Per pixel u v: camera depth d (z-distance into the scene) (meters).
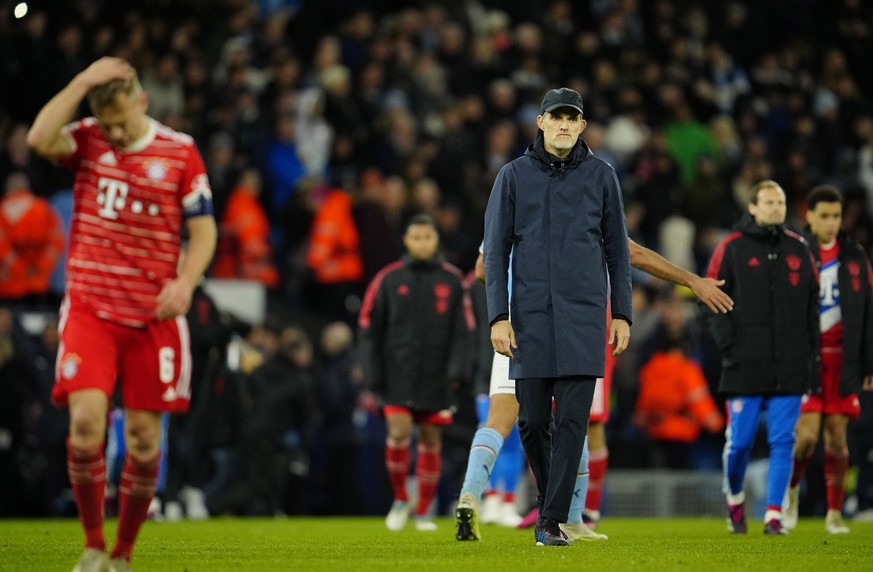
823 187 34.81
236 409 46.41
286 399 49.31
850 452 49.19
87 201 18.80
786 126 85.06
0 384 45.41
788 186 79.75
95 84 18.33
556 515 23.59
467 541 26.86
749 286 32.12
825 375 34.72
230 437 46.25
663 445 55.47
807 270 32.25
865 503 45.50
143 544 27.02
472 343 38.44
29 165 55.25
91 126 19.05
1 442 45.50
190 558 22.27
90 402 18.02
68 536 30.31
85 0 64.50
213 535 32.00
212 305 44.69
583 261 22.95
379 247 60.03
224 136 60.25
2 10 59.59
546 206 23.20
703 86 81.19
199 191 19.00
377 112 68.31
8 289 50.81
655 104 77.94
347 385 51.88
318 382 51.84
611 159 72.00
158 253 18.83
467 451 50.62
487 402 39.03
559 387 22.97
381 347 38.22
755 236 32.41
